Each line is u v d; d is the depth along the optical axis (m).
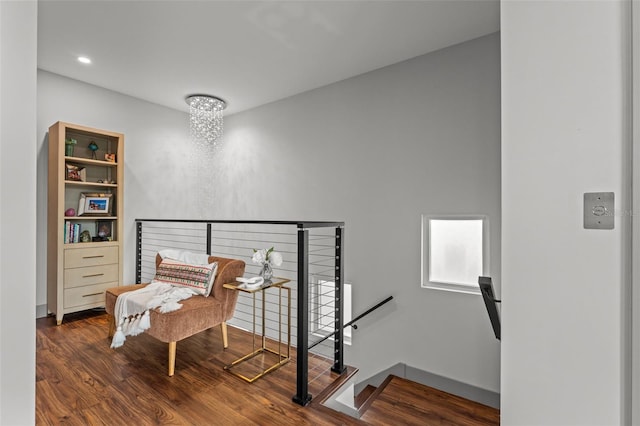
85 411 1.89
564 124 0.87
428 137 3.01
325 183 3.77
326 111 3.77
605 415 0.82
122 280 3.73
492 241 2.66
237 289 2.58
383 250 3.26
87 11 2.41
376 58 3.13
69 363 2.47
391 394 2.75
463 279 2.92
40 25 2.59
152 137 4.38
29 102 0.72
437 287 3.00
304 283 2.06
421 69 3.06
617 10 0.82
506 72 0.96
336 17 2.49
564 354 0.86
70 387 2.14
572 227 0.86
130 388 2.15
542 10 0.91
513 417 0.93
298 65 3.27
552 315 0.88
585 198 0.85
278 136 4.26
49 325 3.24
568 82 0.87
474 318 2.72
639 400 0.76
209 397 2.08
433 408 2.53
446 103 2.91
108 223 3.86
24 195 0.71
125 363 2.49
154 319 2.39
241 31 2.68
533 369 0.90
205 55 3.10
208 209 5.02
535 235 0.91
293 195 4.09
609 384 0.81
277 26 2.60
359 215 3.46
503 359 0.95
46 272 3.49
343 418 1.89
